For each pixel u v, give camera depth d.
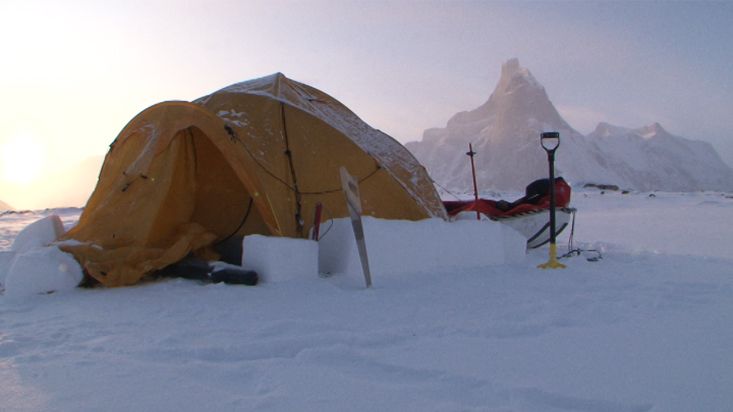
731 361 3.60
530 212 9.79
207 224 7.73
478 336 4.20
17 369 3.43
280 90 8.25
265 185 7.16
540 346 3.91
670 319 4.70
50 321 4.73
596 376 3.32
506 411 2.80
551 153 7.79
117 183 7.03
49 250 6.24
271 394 3.01
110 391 3.07
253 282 6.14
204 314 4.90
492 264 7.92
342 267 6.73
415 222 7.34
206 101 8.06
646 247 11.54
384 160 8.70
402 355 3.69
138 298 5.62
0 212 26.52
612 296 5.65
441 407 2.84
